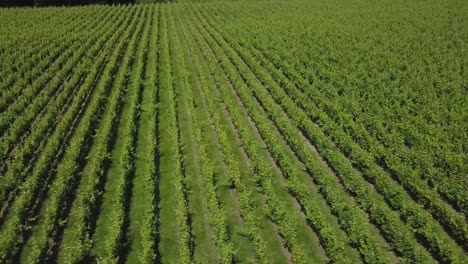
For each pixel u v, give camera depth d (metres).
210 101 37.56
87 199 25.42
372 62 47.06
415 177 27.06
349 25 65.12
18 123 35.03
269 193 25.72
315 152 32.22
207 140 33.66
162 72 47.94
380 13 72.75
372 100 37.28
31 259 21.36
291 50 52.22
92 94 42.41
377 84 41.69
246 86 42.81
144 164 30.45
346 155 31.83
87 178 29.17
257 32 62.34
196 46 58.12
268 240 23.66
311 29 62.97
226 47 54.38
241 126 33.75
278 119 34.78
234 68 49.47
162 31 67.81
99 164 28.91
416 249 21.47
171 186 27.92
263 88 42.72
